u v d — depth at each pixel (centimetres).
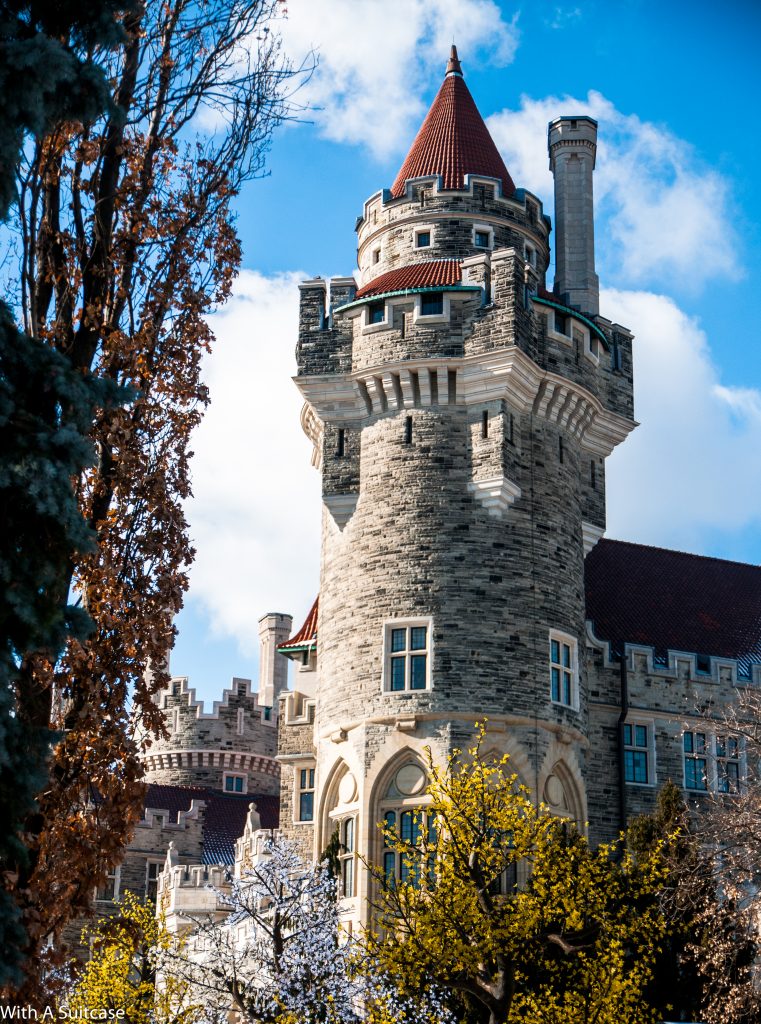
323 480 4294
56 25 1823
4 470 1594
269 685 8144
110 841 2142
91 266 2338
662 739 4506
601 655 4519
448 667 3981
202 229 2461
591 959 3100
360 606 4125
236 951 3731
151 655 2280
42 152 2288
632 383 4694
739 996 3353
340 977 3167
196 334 2416
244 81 2520
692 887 3403
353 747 4031
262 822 7275
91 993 3556
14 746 1619
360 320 4316
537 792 3944
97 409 1961
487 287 4241
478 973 3034
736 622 5125
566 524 4294
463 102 4900
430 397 4203
